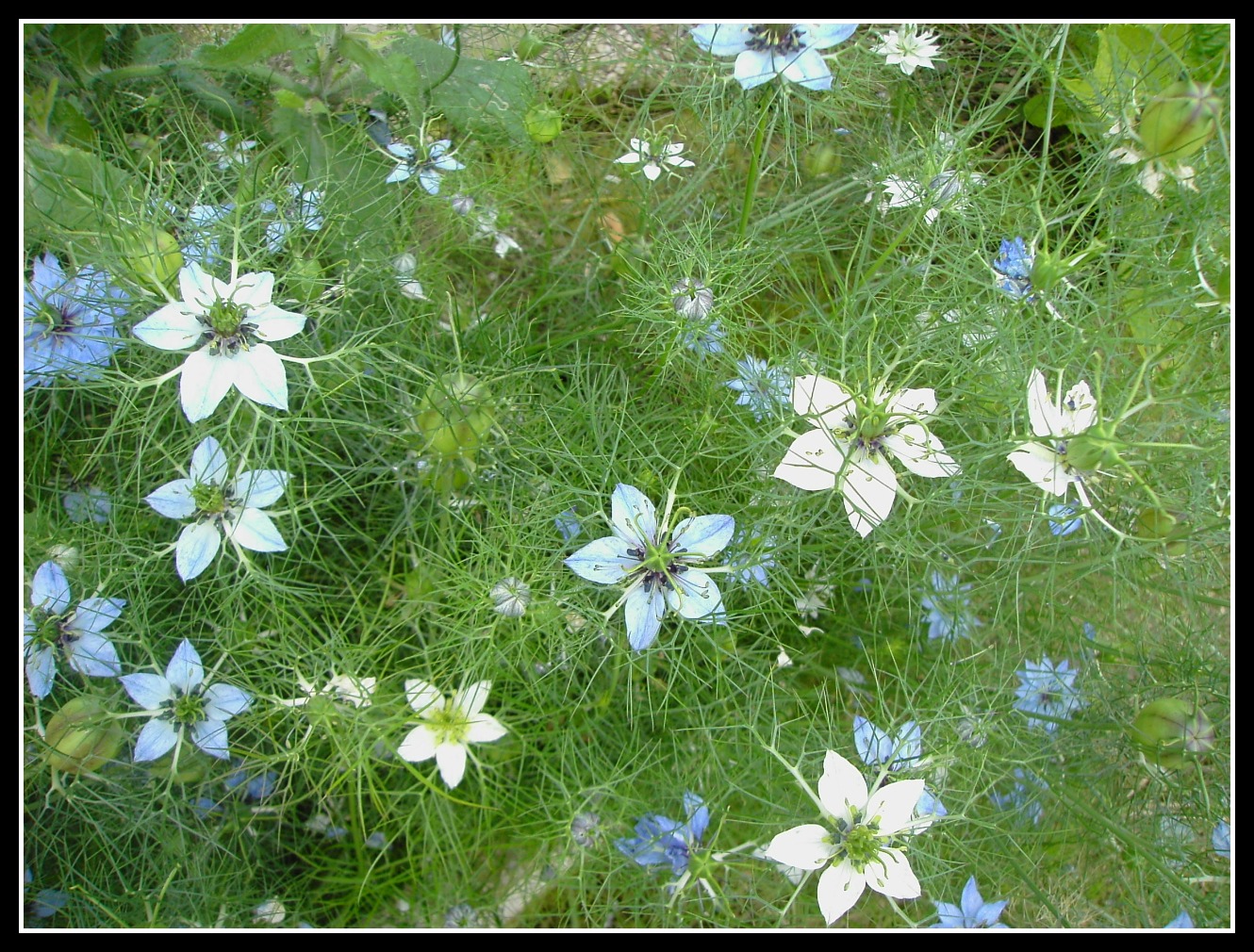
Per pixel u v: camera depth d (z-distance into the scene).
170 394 0.35
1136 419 0.35
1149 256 0.36
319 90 0.39
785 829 0.34
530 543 0.35
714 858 0.33
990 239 0.38
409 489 0.39
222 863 0.36
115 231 0.33
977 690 0.36
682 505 0.33
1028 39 0.40
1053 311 0.34
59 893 0.35
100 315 0.34
